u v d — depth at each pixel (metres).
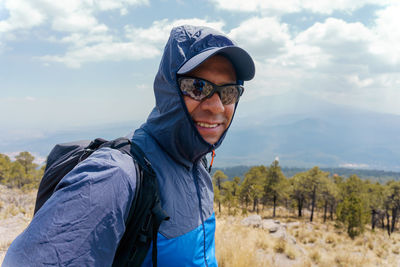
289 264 8.10
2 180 52.09
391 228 59.53
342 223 43.62
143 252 0.99
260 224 15.09
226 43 1.28
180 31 1.24
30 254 0.75
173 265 1.12
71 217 0.79
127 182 0.93
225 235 8.08
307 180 62.69
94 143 1.24
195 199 1.32
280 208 79.81
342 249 19.61
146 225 0.99
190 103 1.21
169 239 1.12
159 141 1.25
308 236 25.00
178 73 1.17
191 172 1.37
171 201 1.16
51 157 1.35
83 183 0.84
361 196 59.62
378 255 19.14
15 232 5.93
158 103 1.30
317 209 82.88
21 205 12.23
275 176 66.31
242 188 69.31
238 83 1.42
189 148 1.25
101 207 0.84
